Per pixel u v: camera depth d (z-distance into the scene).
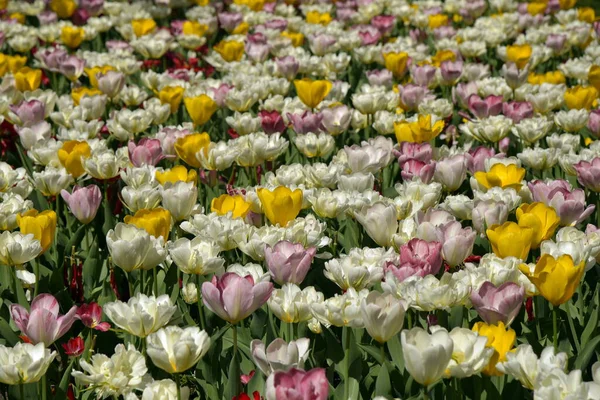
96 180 6.88
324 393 3.12
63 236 5.98
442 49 11.37
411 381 4.11
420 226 4.79
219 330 4.54
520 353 3.51
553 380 3.28
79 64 9.59
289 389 3.07
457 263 4.62
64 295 5.20
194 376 4.47
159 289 5.12
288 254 4.43
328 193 5.40
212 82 9.30
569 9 14.16
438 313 4.34
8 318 5.01
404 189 5.69
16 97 8.49
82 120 7.45
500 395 3.96
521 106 7.78
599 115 7.48
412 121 7.60
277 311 4.16
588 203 6.50
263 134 6.59
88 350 4.58
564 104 8.98
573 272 3.98
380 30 12.71
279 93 8.88
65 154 6.10
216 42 13.38
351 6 14.58
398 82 10.26
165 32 11.34
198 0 14.30
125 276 5.56
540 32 11.92
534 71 11.38
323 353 4.55
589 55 10.79
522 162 7.22
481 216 5.17
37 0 14.23
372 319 3.75
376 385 4.05
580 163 5.91
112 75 8.47
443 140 8.30
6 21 12.69
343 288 4.39
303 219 5.10
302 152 6.85
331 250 5.66
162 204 5.74
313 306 4.01
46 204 6.61
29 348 3.83
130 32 12.03
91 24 12.68
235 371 4.16
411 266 4.28
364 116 8.06
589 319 4.65
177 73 9.61
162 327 4.37
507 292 3.94
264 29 12.28
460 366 3.40
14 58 9.73
